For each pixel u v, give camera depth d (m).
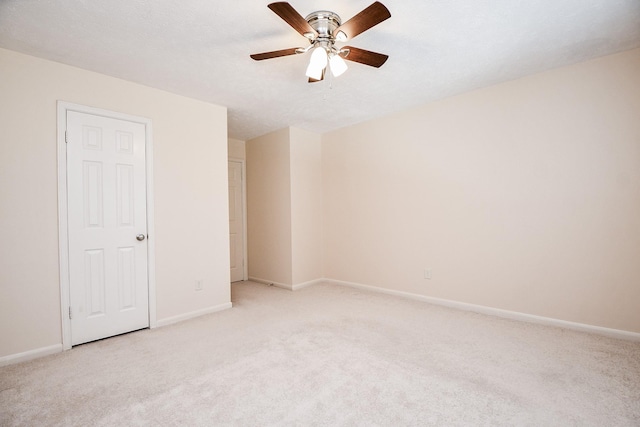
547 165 2.67
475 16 1.84
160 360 2.15
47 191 2.28
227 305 3.36
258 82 2.73
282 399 1.68
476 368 1.99
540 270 2.73
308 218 4.42
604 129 2.41
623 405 1.60
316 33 1.80
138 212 2.73
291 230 4.18
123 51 2.19
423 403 1.64
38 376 1.94
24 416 1.56
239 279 4.79
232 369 2.01
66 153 2.36
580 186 2.52
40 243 2.24
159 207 2.86
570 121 2.55
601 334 2.45
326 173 4.54
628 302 2.35
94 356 2.22
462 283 3.21
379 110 3.59
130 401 1.68
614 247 2.39
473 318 2.92
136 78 2.63
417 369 1.98
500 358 2.12
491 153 2.97
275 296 3.83
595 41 2.16
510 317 2.89
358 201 4.14
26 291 2.19
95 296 2.49
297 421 1.50
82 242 2.43
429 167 3.42
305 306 3.39
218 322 2.92
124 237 2.65
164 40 2.05
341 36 1.78
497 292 2.97
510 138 2.85
